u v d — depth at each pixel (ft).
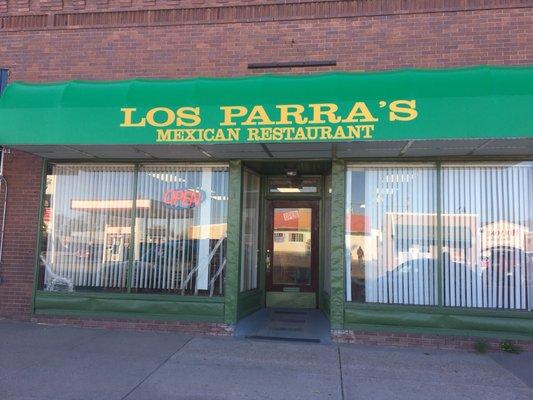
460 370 21.08
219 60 27.89
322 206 32.53
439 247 25.63
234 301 26.76
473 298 25.29
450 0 26.18
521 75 21.95
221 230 27.94
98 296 27.86
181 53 28.30
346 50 26.81
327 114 22.12
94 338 25.44
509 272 25.22
